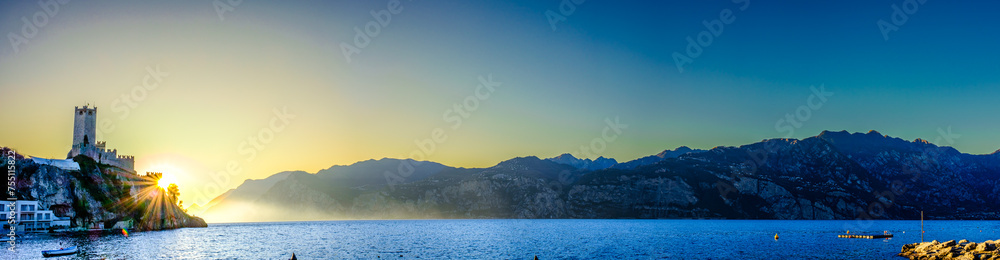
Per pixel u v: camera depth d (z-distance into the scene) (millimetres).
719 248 162500
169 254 135500
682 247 167000
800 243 181250
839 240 195875
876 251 146375
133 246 151500
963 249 118000
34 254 127938
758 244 177625
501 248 163375
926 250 128250
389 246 172000
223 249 154250
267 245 173750
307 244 179875
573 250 156250
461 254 144000
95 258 122750
